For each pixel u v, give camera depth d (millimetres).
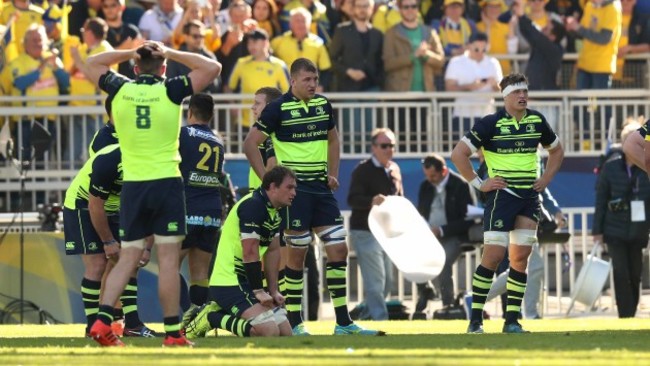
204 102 39000
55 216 55094
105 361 26719
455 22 67062
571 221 57906
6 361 27172
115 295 31094
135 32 61281
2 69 61750
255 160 37562
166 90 30844
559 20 69312
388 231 51688
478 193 54562
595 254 56469
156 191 30703
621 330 39062
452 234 54562
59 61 62281
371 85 64500
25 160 60906
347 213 57594
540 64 66375
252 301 36000
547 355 27656
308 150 37781
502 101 65188
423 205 55125
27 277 52969
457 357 27156
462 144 37656
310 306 53812
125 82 31031
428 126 64125
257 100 40062
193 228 38438
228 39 63000
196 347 30969
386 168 53906
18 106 61469
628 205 53625
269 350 29656
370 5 64250
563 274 62594
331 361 26062
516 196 37562
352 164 63125
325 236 38188
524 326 43312
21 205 52469
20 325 48750
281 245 41406
